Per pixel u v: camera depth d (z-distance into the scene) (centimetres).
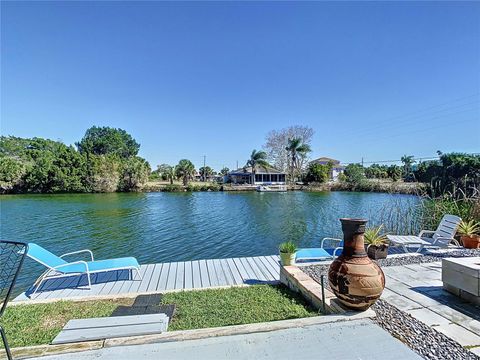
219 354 185
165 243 969
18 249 194
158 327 223
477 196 683
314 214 1603
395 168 3309
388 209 1151
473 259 320
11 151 3572
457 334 222
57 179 3131
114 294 378
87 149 5266
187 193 3309
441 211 704
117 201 2358
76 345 196
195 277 460
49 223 1318
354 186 3152
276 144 3966
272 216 1548
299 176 3800
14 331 275
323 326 223
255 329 218
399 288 330
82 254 842
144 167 3506
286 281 402
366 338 205
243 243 976
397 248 600
